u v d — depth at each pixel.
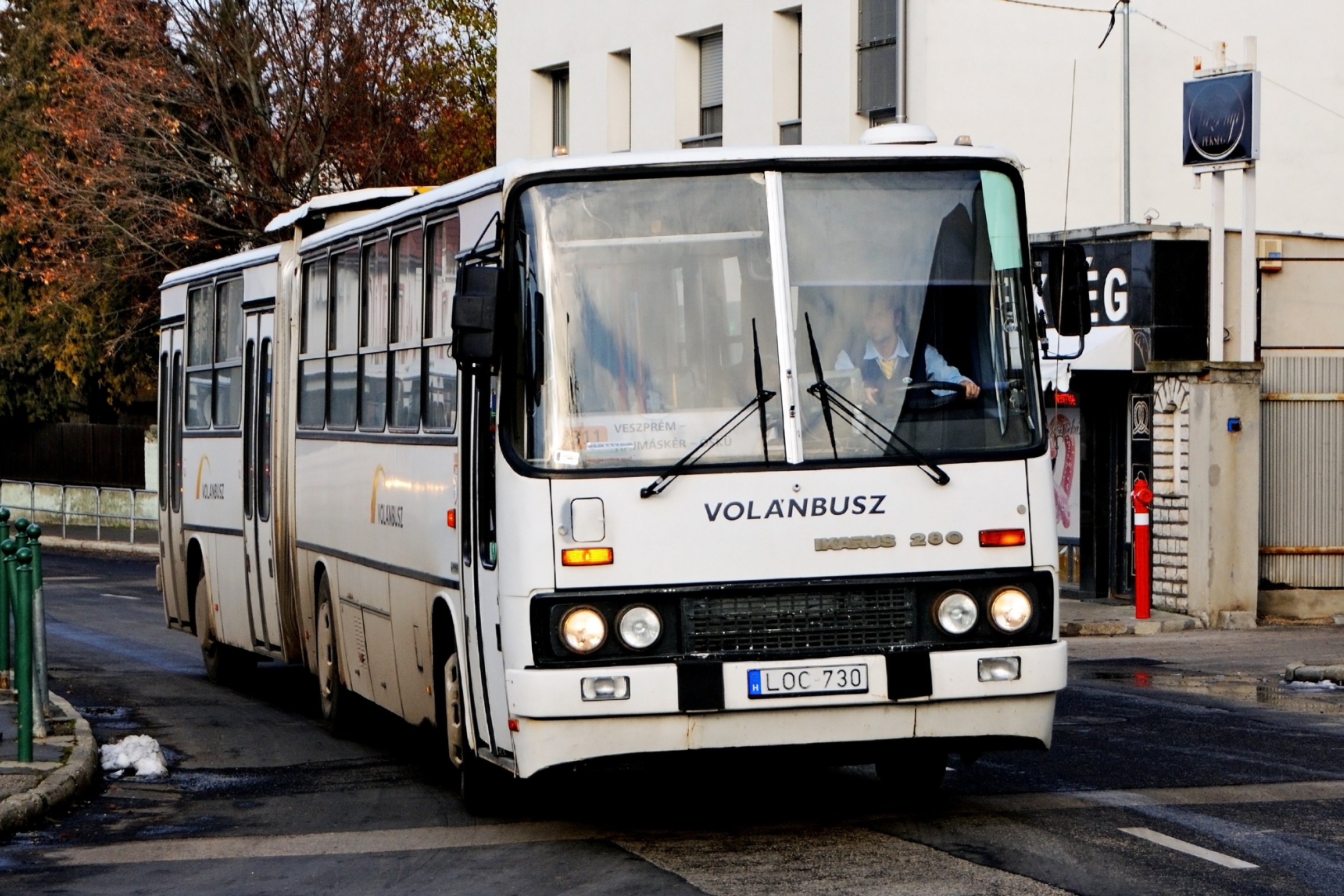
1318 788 12.41
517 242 10.55
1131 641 23.91
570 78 41.16
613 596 10.10
